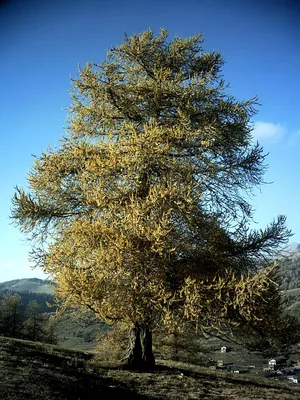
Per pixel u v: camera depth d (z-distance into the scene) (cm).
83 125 1333
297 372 5612
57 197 1221
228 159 1279
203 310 1030
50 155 1245
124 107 1277
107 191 1148
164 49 1366
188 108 1226
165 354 2569
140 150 1108
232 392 1109
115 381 1067
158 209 1061
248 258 1224
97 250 1060
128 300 1041
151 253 1031
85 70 1254
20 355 1173
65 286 1047
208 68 1391
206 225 1152
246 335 1205
